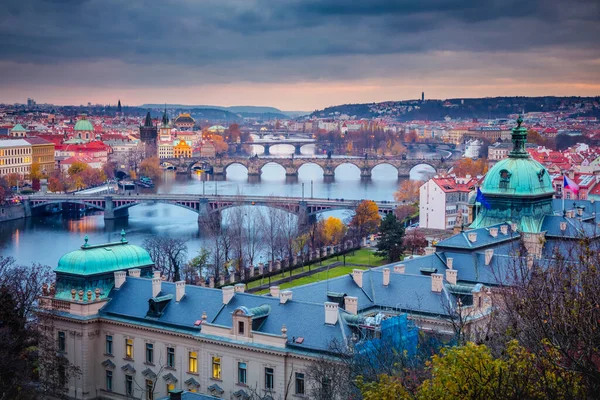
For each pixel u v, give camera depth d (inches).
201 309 7672.2
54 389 7765.8
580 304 3636.8
